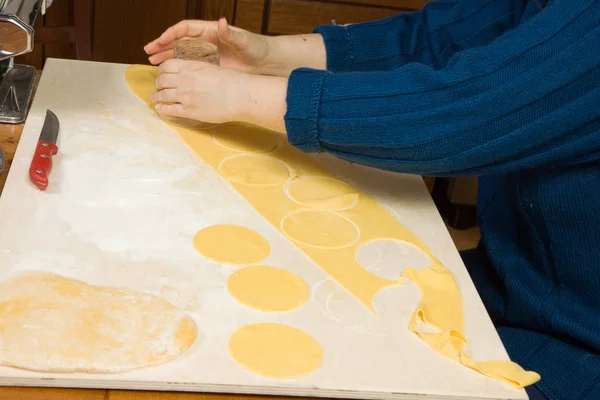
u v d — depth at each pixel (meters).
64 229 0.76
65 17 2.00
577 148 0.80
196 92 0.96
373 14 2.11
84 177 0.86
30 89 1.04
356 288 0.76
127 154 0.93
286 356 0.65
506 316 1.01
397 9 2.12
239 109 0.94
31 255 0.71
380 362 0.66
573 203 0.86
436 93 0.81
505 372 0.67
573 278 0.91
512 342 0.93
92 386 0.60
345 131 0.84
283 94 0.93
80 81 1.09
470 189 2.16
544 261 0.95
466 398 0.64
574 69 0.75
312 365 0.64
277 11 2.08
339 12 2.10
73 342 0.61
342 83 0.85
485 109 0.78
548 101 0.77
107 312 0.65
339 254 0.81
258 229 0.83
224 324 0.67
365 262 0.81
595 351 0.89
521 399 0.65
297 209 0.89
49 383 0.59
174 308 0.67
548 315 0.92
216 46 1.08
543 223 0.92
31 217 0.77
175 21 2.07
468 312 0.76
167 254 0.76
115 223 0.79
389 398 0.63
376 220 0.89
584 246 0.88
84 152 0.91
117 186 0.86
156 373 0.61
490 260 1.04
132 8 2.03
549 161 0.82
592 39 0.75
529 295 0.95
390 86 0.83
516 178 0.95
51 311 0.64
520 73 0.77
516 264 0.99
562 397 0.85
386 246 0.84
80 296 0.67
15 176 0.83
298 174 0.96
